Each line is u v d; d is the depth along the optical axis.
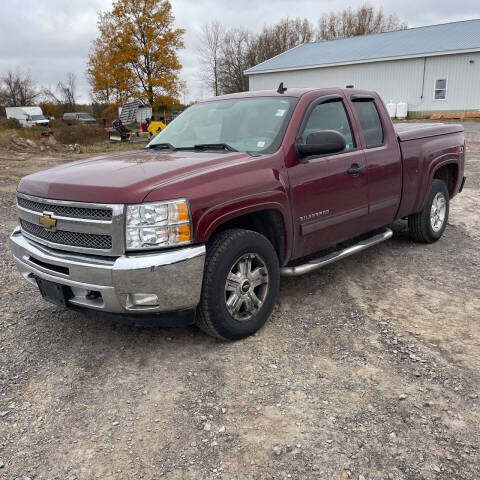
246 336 3.56
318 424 2.64
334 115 4.27
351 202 4.28
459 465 2.34
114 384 3.06
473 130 21.52
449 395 2.87
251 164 3.44
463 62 28.44
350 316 3.92
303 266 3.93
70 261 3.08
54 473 2.35
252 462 2.38
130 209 2.89
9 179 11.78
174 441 2.54
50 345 3.54
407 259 5.29
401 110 30.27
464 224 6.77
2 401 2.91
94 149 21.52
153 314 3.09
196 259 3.02
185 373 3.15
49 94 60.78
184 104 40.72
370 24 64.62
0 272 5.09
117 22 37.97
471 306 4.10
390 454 2.41
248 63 55.62
